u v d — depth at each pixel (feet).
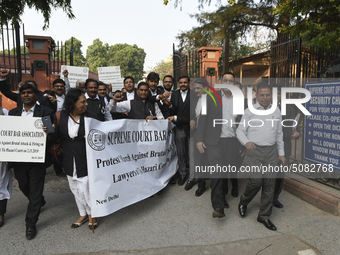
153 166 12.68
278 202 11.91
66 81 17.11
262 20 35.55
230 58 51.13
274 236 9.54
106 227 10.29
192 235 9.69
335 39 13.55
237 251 8.67
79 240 9.37
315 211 11.39
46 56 24.95
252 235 9.63
